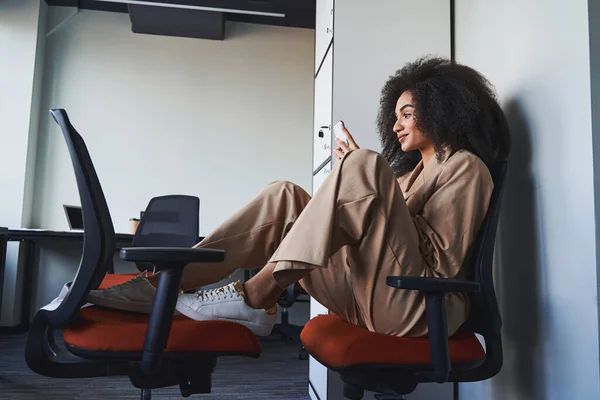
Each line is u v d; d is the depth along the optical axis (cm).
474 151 139
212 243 120
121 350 91
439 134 138
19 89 402
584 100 121
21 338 366
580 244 121
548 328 133
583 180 121
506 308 155
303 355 315
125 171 427
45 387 234
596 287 115
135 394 225
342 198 106
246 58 457
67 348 94
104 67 436
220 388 242
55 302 102
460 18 202
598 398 113
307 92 461
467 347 113
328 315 142
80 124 426
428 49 206
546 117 137
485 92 146
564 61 130
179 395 226
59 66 430
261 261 125
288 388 244
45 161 417
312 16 444
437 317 101
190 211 336
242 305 106
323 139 220
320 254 99
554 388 130
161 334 87
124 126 432
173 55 447
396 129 154
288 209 123
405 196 145
